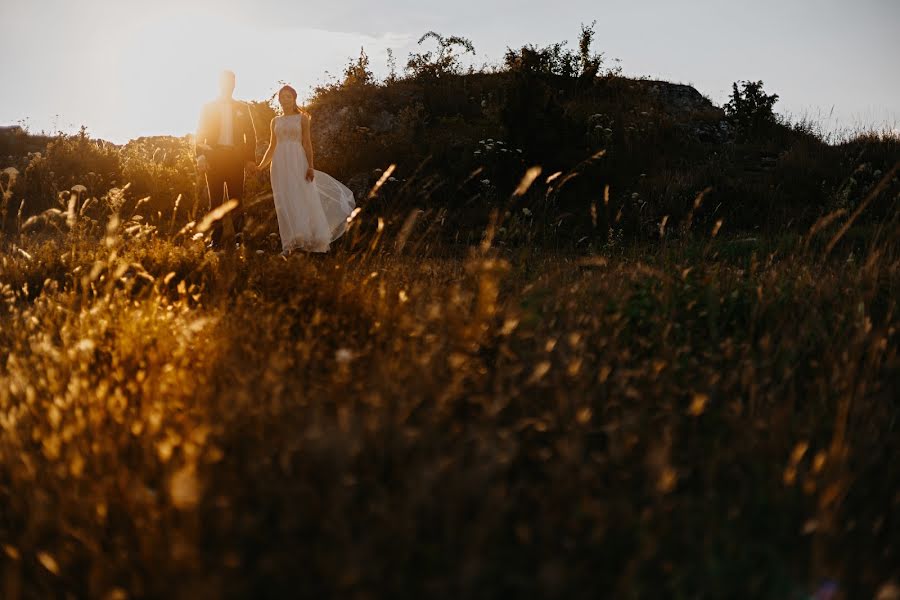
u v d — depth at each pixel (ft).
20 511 7.12
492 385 9.21
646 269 13.89
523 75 41.70
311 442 6.97
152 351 10.54
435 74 57.82
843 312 11.97
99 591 5.74
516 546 6.46
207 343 10.89
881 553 6.70
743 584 5.94
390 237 26.55
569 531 6.37
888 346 11.19
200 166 27.37
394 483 7.23
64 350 10.82
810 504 6.85
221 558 5.84
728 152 45.47
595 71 57.00
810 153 42.19
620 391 8.98
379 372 9.15
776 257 21.20
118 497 7.03
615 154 41.98
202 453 7.30
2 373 10.96
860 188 35.76
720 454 7.71
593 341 10.87
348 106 55.01
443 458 6.93
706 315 12.15
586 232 32.78
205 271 18.75
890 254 15.34
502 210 33.63
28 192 42.14
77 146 46.01
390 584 5.65
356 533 6.39
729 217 34.86
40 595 6.16
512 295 13.34
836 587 5.93
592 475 6.84
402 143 44.04
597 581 5.98
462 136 46.01
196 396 8.88
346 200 27.63
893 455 8.05
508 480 7.75
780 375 9.96
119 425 8.33
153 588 5.65
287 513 6.32
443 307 11.15
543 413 8.59
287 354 10.26
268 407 8.18
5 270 19.43
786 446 8.07
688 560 6.19
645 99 56.29
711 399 9.18
